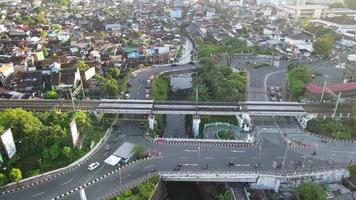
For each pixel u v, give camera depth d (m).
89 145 144.75
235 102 182.62
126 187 122.44
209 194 135.62
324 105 183.75
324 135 161.38
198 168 133.12
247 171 132.00
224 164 136.38
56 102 178.75
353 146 152.62
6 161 131.88
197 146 149.50
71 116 159.12
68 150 135.25
